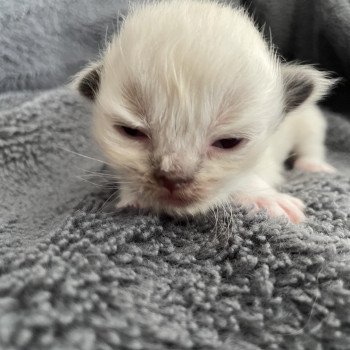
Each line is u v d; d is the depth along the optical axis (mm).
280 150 95
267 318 50
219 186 64
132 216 65
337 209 70
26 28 107
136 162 63
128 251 56
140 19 66
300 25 114
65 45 112
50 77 113
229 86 59
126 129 63
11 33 106
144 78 59
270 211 68
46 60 111
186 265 57
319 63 117
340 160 107
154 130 60
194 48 58
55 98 98
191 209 64
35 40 108
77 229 59
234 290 52
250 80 61
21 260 51
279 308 51
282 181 87
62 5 109
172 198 62
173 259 57
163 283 53
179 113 58
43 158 89
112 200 70
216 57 58
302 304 51
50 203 78
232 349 45
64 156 91
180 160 60
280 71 74
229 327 48
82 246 54
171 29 61
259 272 54
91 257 52
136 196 67
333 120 116
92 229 59
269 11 112
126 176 66
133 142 63
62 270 47
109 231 59
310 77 78
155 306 48
